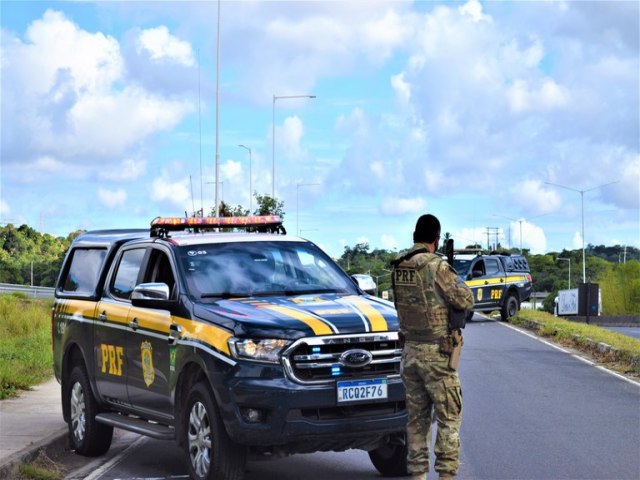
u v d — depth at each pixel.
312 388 7.93
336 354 8.06
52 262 121.81
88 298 10.95
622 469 9.29
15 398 14.34
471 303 7.67
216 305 8.76
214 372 8.15
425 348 7.68
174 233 10.84
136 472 9.68
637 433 11.31
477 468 9.37
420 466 7.90
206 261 9.43
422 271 7.67
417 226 7.88
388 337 8.25
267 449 8.11
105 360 10.31
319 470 9.48
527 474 9.09
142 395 9.61
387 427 8.17
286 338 7.98
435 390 7.68
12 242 151.88
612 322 63.69
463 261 36.72
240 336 8.08
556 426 11.82
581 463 9.58
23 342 23.70
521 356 21.69
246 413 7.96
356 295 9.45
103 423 10.34
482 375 17.62
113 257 10.88
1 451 9.88
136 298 9.03
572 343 25.50
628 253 168.62
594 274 165.12
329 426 7.97
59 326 11.48
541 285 183.75
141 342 9.54
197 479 8.45
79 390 10.91
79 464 10.32
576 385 16.09
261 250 9.74
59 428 11.38
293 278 9.52
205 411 8.38
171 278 9.52
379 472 9.27
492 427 11.75
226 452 8.12
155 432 9.26
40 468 9.71
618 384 16.27
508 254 38.59
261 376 7.93
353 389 8.05
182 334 8.76
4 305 31.88
